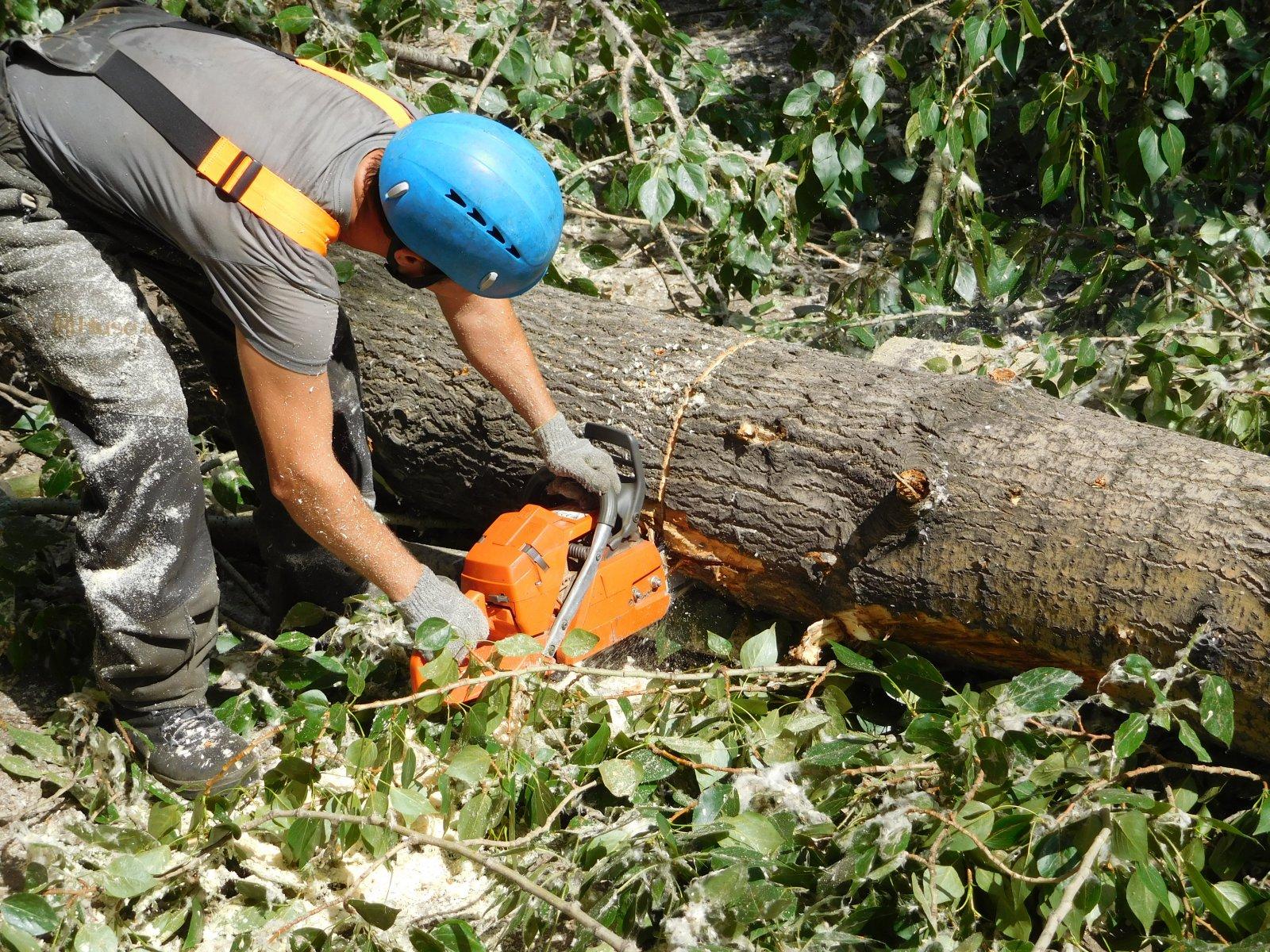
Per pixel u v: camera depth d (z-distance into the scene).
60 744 2.78
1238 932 2.14
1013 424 2.72
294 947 2.20
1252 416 3.30
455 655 2.53
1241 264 4.17
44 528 3.21
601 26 4.96
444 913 2.43
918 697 2.60
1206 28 4.32
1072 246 4.94
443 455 3.36
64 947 2.25
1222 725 2.20
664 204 4.25
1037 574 2.53
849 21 5.70
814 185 4.45
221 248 2.22
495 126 2.36
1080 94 4.25
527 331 3.41
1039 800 2.31
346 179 2.28
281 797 2.48
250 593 3.40
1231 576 2.32
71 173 2.32
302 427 2.33
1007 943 2.04
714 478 2.96
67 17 4.59
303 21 4.42
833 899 2.21
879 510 2.72
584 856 2.38
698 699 2.81
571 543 2.77
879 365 3.03
